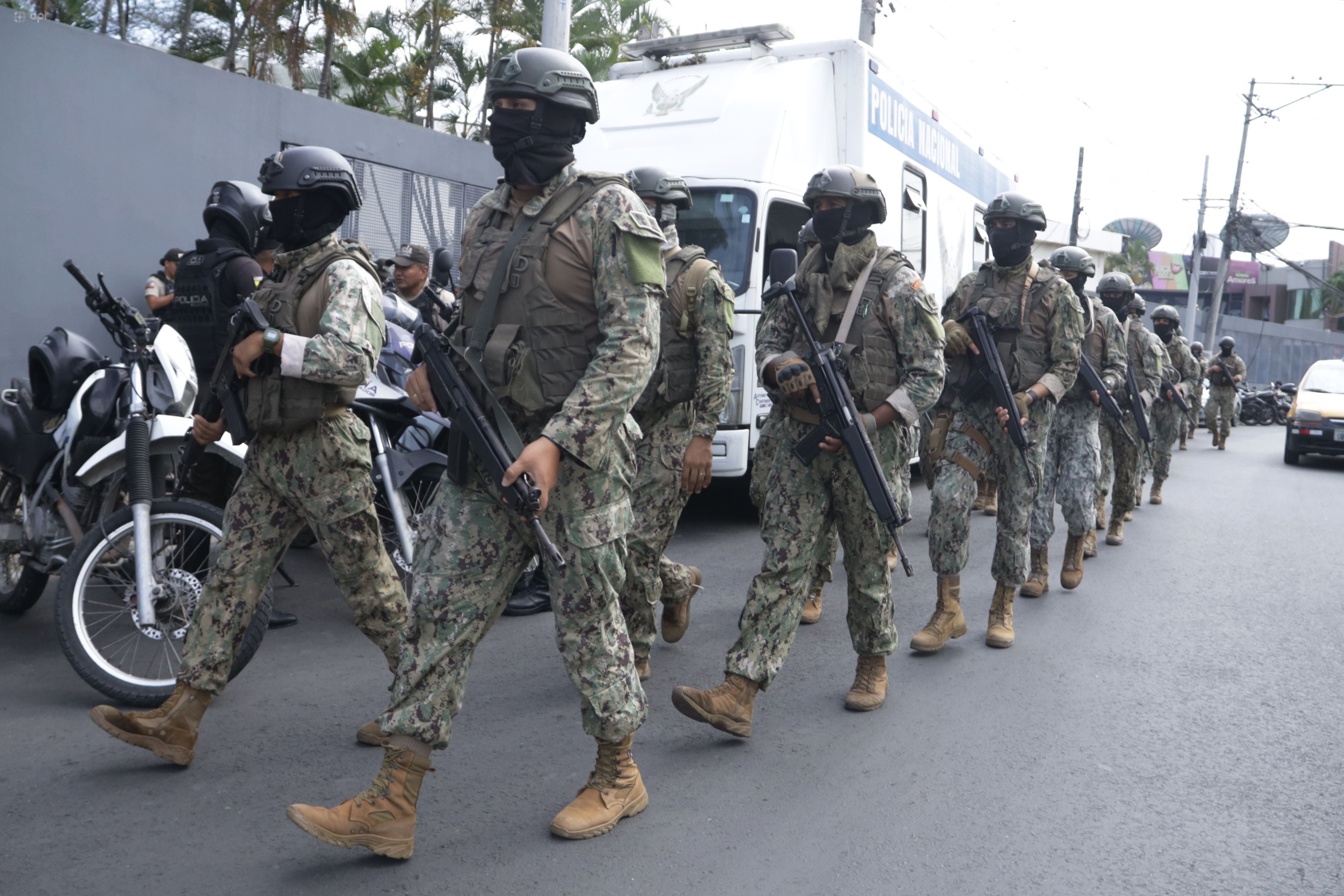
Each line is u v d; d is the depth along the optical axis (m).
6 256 7.79
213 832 2.83
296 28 18.30
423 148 11.40
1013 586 4.92
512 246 2.58
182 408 3.98
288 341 2.91
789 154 7.36
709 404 3.89
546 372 2.55
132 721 3.08
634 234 2.50
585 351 2.58
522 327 2.55
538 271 2.54
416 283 6.17
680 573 4.51
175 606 3.69
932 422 8.15
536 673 4.23
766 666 3.57
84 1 14.27
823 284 3.76
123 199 8.52
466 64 22.94
